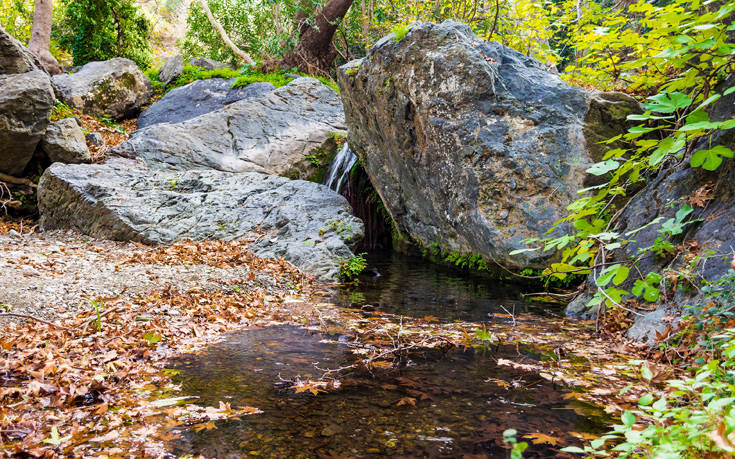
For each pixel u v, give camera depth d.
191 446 2.16
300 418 2.47
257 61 15.03
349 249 7.41
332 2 14.09
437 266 7.78
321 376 3.08
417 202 7.85
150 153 10.00
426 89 6.68
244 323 4.42
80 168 8.88
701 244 3.70
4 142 8.70
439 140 6.68
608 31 5.34
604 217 5.62
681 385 1.65
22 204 9.39
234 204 8.20
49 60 13.43
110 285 4.93
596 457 2.04
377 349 3.68
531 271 6.16
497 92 6.37
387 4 14.27
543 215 6.00
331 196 8.54
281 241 7.36
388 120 7.41
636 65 3.52
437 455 2.11
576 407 2.60
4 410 2.43
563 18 9.02
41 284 4.63
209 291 5.22
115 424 2.35
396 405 2.64
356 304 5.27
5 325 3.70
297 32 14.21
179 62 15.09
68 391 2.70
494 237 6.21
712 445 1.38
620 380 2.99
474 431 2.34
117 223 7.64
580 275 6.15
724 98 4.02
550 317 4.76
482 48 6.73
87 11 15.31
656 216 4.38
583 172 5.91
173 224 7.73
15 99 8.54
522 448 1.20
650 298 2.93
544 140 6.09
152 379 2.98
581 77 7.70
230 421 2.42
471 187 6.43
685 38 2.88
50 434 2.23
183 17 24.59
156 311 4.38
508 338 3.99
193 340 3.83
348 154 10.73
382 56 7.12
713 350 2.61
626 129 6.00
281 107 11.76
